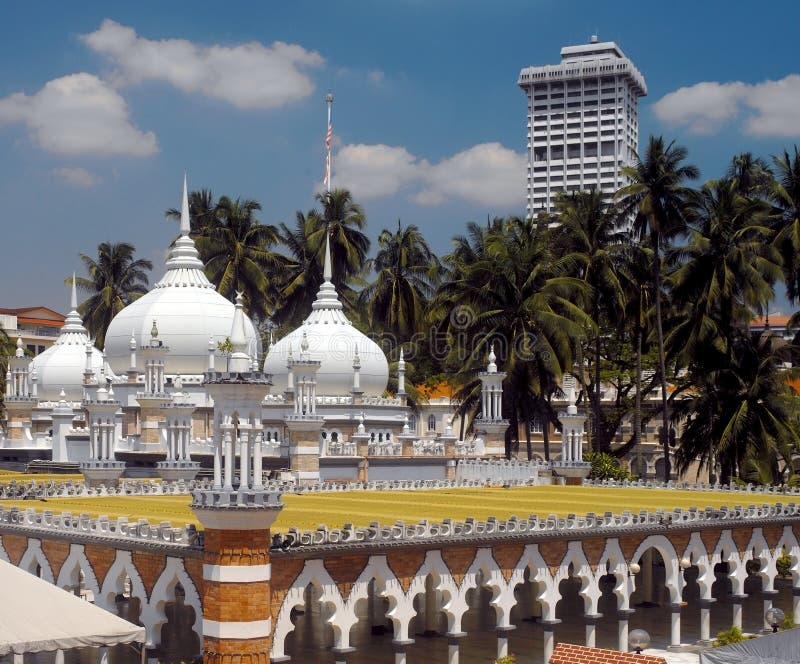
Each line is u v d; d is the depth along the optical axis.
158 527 34.19
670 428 115.56
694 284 80.12
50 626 24.92
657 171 81.06
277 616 32.44
